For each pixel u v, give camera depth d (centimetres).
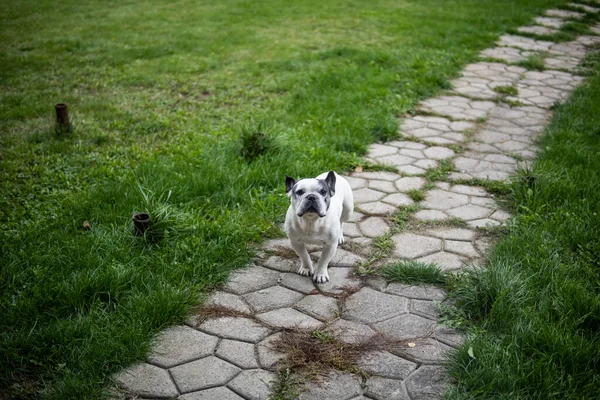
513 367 201
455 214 296
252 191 313
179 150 359
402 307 236
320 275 250
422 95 460
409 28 676
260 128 356
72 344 215
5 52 585
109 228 277
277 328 227
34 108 430
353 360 212
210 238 273
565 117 395
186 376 207
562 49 605
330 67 520
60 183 327
